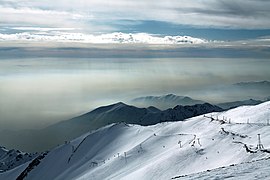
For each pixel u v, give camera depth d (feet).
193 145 465.88
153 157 557.74
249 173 155.94
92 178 613.93
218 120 586.45
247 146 370.32
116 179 510.99
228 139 435.53
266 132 411.95
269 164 176.55
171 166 429.79
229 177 154.10
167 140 622.54
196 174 182.09
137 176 450.71
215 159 394.52
